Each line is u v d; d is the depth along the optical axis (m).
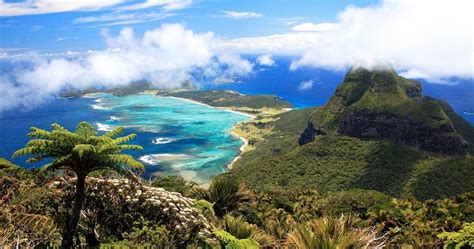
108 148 11.34
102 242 12.27
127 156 11.45
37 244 10.59
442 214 42.94
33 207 12.83
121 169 11.80
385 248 13.90
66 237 10.92
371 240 10.14
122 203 13.28
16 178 17.19
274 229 16.98
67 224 12.22
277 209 36.69
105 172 14.55
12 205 12.91
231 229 14.80
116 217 13.10
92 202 13.11
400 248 25.89
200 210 15.30
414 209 47.50
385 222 38.16
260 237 14.77
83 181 11.27
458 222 36.91
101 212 13.06
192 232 13.09
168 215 13.09
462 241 14.33
